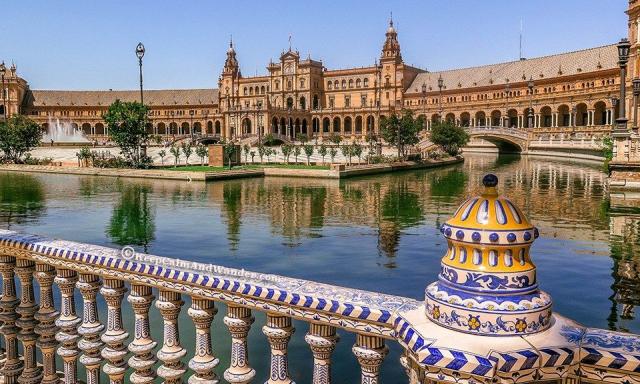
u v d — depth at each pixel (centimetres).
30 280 510
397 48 14000
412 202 3206
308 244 1983
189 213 2802
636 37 7256
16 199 3447
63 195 3681
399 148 6756
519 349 234
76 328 483
